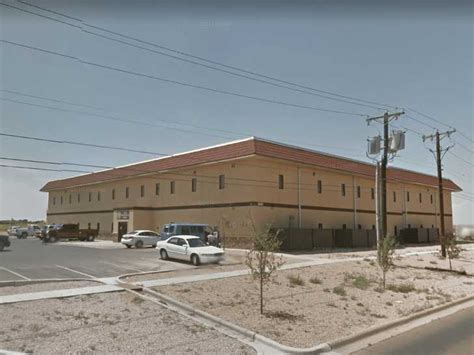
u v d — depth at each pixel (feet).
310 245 118.52
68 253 93.91
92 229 172.55
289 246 112.06
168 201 141.18
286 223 119.55
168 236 103.50
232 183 117.29
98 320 33.88
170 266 70.54
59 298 40.70
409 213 188.14
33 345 27.35
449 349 29.22
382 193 97.50
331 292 51.08
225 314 37.50
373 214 159.22
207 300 43.01
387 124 97.71
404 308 43.37
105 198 180.65
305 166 126.72
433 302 47.50
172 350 27.58
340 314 39.60
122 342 28.71
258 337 31.07
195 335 31.32
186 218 132.26
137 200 159.02
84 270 62.54
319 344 29.94
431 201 206.69
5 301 38.55
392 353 28.50
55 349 26.76
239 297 45.47
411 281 64.54
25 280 49.67
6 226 321.93
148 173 147.64
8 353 25.62
